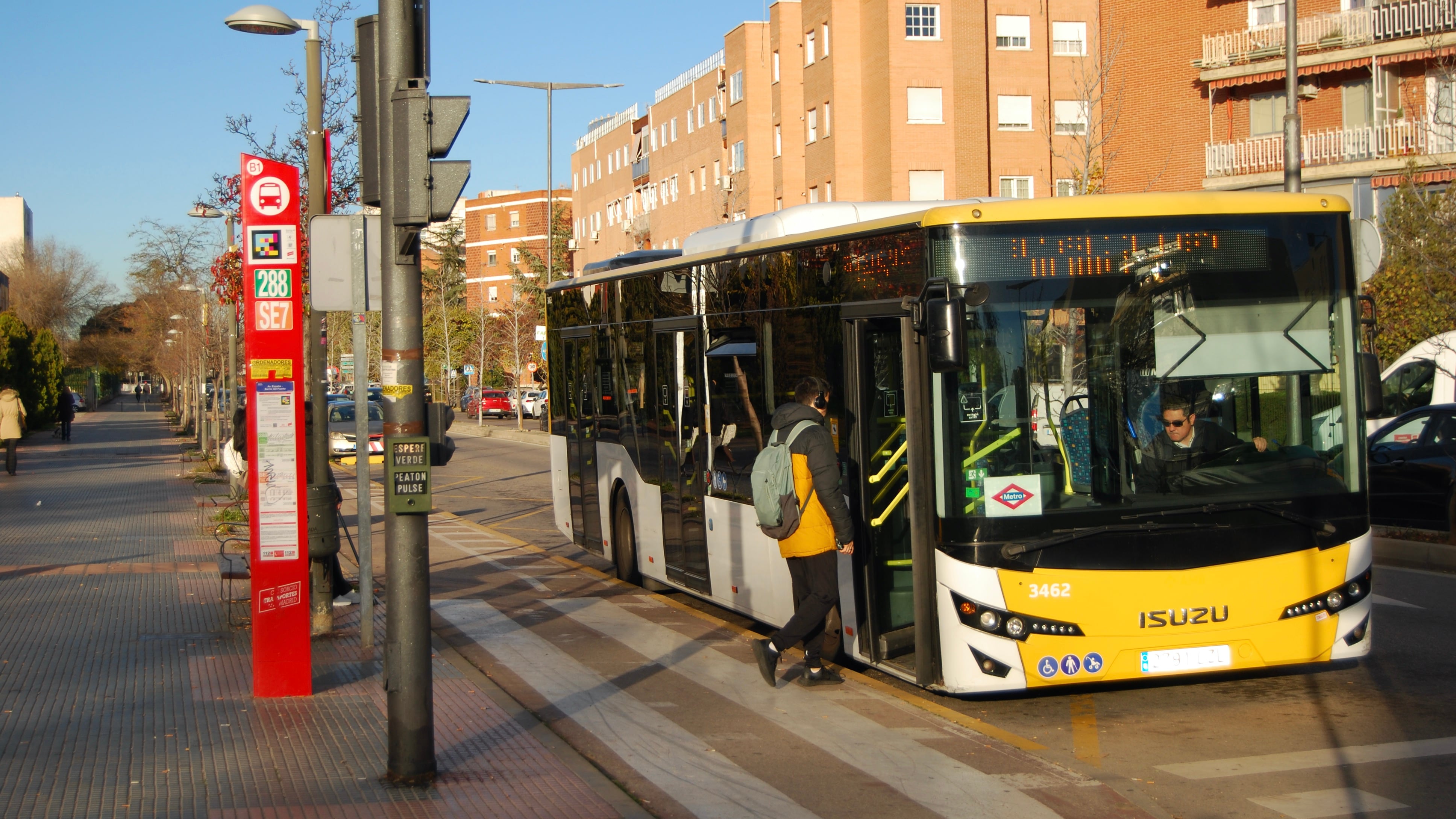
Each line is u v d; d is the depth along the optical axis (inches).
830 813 226.2
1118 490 280.8
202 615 424.2
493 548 648.4
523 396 2834.6
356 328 358.0
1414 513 595.2
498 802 225.3
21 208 4311.0
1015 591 276.4
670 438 447.5
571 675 344.2
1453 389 743.7
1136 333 286.5
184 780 239.5
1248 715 294.0
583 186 3602.4
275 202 304.8
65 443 1797.5
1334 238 296.4
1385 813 223.9
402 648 235.9
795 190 2073.1
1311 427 291.1
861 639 323.6
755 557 376.5
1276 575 283.3
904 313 291.4
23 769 246.7
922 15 1819.6
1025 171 1854.1
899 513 317.4
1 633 391.9
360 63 242.4
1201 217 290.8
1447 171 1163.9
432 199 225.6
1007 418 281.3
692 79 2684.5
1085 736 281.4
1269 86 1373.0
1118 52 1309.1
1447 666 335.9
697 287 419.5
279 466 308.0
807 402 314.8
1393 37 1266.0
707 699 315.3
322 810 221.3
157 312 1850.4
